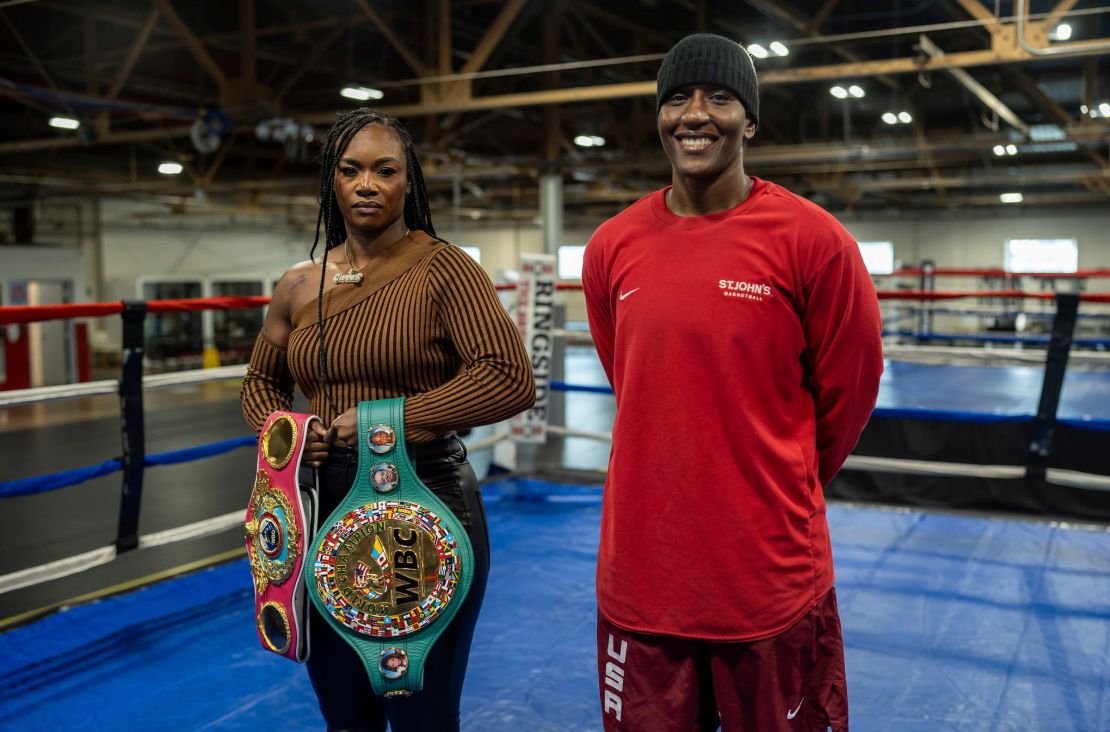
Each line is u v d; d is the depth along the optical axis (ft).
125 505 9.66
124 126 46.03
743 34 36.32
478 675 8.18
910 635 9.00
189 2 32.27
